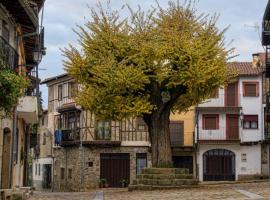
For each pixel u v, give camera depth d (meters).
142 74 27.31
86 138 48.81
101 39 28.17
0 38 19.98
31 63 30.27
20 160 28.89
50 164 56.88
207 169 51.69
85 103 28.30
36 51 26.17
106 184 48.53
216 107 51.84
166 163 28.91
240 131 51.72
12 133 23.97
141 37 28.14
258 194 20.94
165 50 27.47
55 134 53.06
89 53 28.38
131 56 27.69
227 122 52.03
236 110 51.75
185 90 28.81
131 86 27.31
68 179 51.06
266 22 39.31
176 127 52.56
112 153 48.94
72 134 50.19
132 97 28.16
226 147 51.97
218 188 26.16
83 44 28.42
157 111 29.03
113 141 48.47
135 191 27.02
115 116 28.42
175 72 27.77
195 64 27.34
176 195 22.02
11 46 21.52
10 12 21.91
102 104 28.02
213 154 51.94
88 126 48.94
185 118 52.72
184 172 28.61
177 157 52.25
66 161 51.78
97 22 28.39
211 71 27.58
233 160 51.91
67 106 51.31
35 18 23.06
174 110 32.28
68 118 52.25
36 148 55.34
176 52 27.61
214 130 51.84
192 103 31.33
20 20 23.25
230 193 21.78
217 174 51.69
